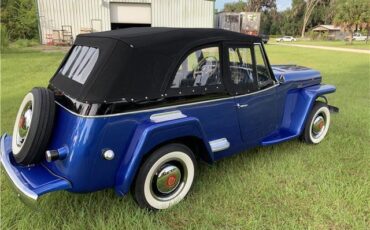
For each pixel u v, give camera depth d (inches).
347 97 318.7
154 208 125.8
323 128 199.8
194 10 991.6
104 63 113.2
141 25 997.2
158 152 121.1
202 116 133.8
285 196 139.3
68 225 116.3
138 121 115.4
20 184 107.0
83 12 971.3
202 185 143.6
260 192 141.2
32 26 1155.3
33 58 617.9
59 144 112.3
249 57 152.4
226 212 128.1
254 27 1526.8
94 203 128.8
